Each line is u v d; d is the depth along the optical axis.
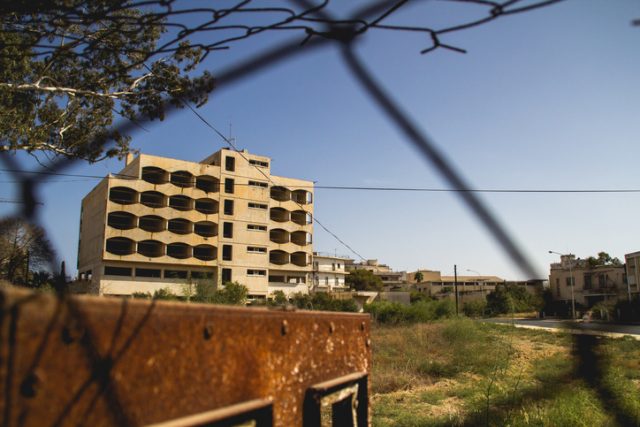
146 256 53.62
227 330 2.03
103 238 51.72
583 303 62.28
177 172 56.84
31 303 1.31
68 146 13.32
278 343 2.37
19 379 1.27
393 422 9.34
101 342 1.50
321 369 2.74
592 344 15.70
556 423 8.06
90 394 1.45
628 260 57.25
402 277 122.62
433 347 20.97
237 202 60.81
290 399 2.41
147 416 1.62
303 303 52.31
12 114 12.47
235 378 2.04
